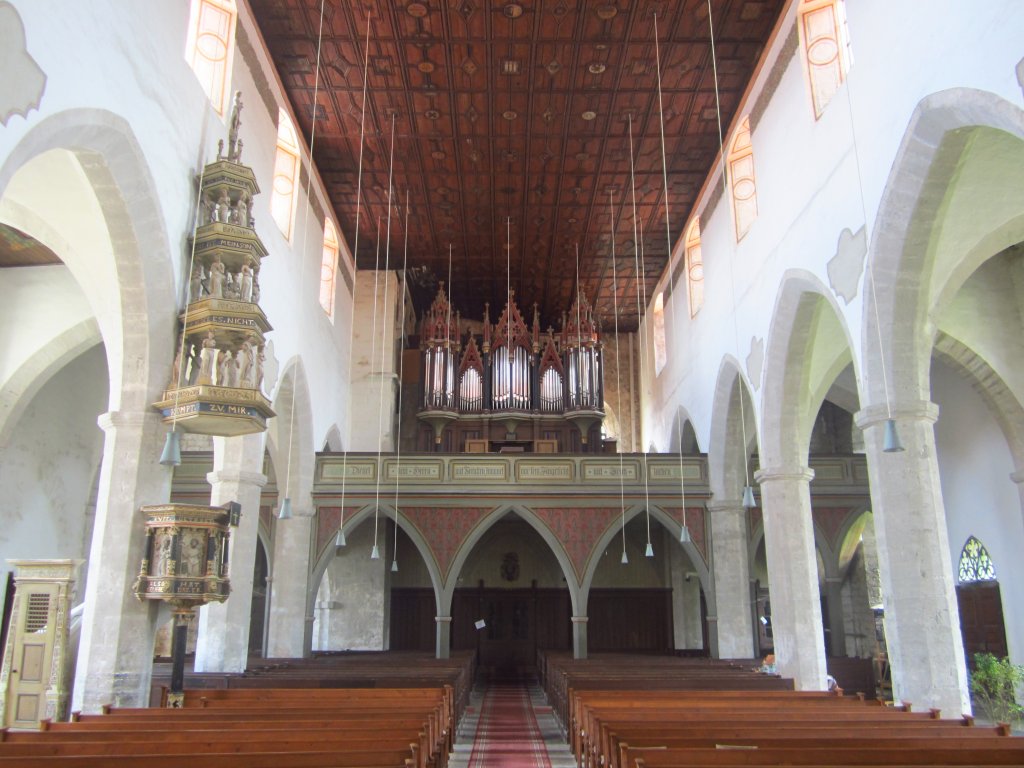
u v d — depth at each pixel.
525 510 20.38
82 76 8.89
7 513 17.03
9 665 12.28
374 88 17.02
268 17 14.92
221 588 11.03
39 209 11.52
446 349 26.12
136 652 10.54
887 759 6.05
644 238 24.02
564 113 17.91
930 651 10.54
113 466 10.91
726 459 20.16
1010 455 16.38
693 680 13.22
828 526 20.83
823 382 17.14
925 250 11.12
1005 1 8.52
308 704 9.94
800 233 13.98
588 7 14.70
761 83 16.02
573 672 14.84
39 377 16.61
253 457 15.84
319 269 20.17
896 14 10.75
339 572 24.59
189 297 11.74
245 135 14.36
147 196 10.61
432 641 26.34
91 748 6.26
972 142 10.06
